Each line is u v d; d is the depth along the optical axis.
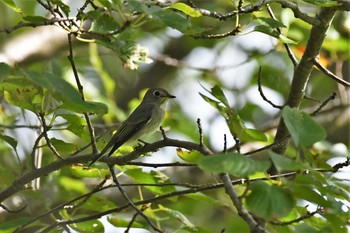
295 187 7.41
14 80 9.04
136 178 11.00
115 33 8.91
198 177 17.22
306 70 11.53
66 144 10.62
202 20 17.84
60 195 14.39
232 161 7.28
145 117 13.69
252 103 20.08
